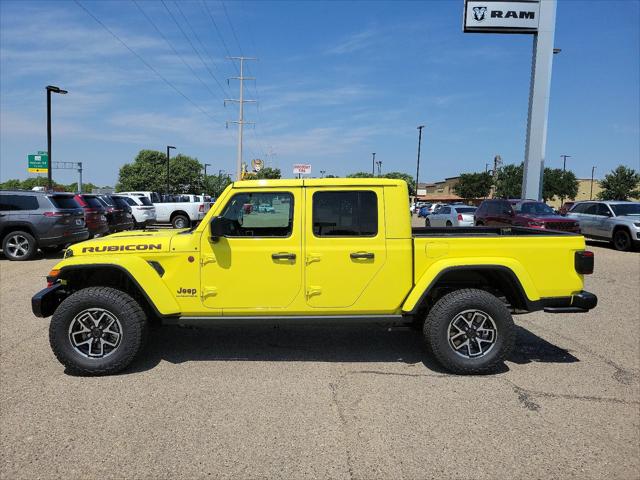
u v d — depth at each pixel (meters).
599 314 7.06
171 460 3.10
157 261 4.62
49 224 11.84
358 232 4.63
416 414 3.76
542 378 4.52
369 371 4.66
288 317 4.65
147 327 4.63
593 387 4.31
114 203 17.02
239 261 4.59
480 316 4.56
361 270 4.62
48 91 27.19
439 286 4.95
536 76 23.00
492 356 4.52
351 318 4.67
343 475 2.94
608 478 2.93
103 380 4.41
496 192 70.62
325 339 5.68
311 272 4.61
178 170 89.12
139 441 3.33
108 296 4.46
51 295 4.66
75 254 4.62
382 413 3.77
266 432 3.46
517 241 4.66
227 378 4.47
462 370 4.53
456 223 21.12
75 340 4.53
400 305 4.68
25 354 5.13
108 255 4.60
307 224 4.61
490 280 4.97
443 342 4.51
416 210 52.97
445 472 2.98
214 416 3.70
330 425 3.57
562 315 7.01
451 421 3.64
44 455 3.14
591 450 3.24
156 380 4.42
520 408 3.88
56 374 4.56
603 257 13.77
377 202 4.64
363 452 3.20
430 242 4.64
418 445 3.30
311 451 3.21
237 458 3.12
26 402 3.94
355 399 4.02
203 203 24.69
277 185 4.67
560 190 69.12
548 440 3.37
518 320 6.73
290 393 4.14
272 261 4.60
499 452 3.21
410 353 5.20
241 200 4.70
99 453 3.17
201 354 5.14
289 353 5.18
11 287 8.66
